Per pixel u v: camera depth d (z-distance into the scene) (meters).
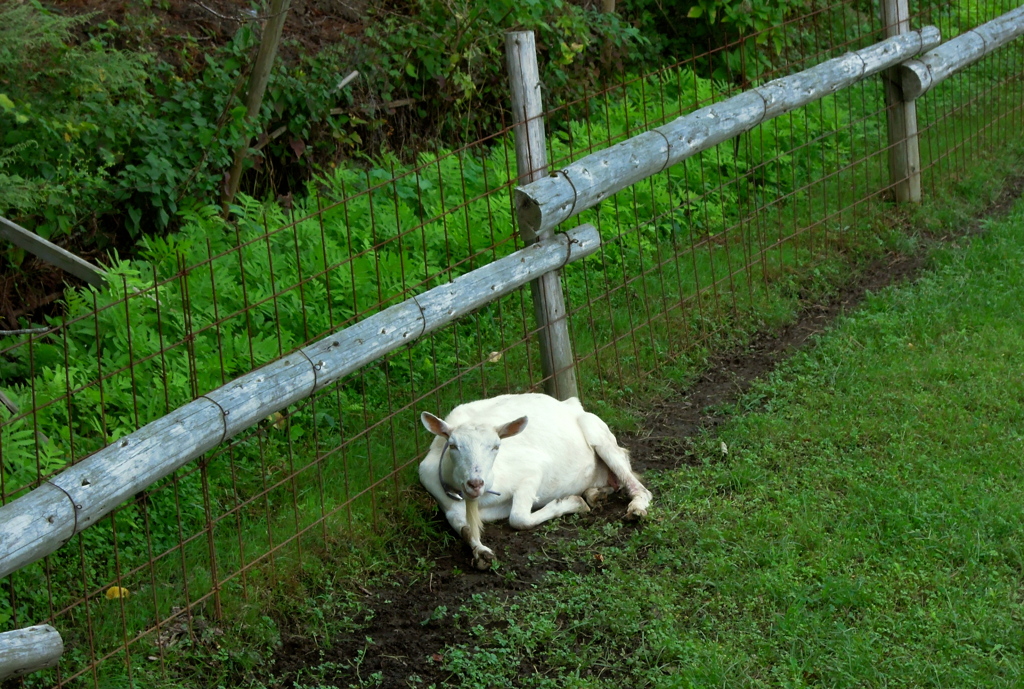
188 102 8.77
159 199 8.19
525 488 5.27
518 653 4.34
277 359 4.71
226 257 7.25
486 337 7.02
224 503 5.41
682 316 7.24
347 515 5.21
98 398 5.77
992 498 5.00
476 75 10.84
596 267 7.84
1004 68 11.49
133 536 5.06
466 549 5.13
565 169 5.80
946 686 3.95
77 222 8.07
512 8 9.77
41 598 4.58
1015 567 4.62
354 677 4.30
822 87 7.58
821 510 5.10
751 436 5.89
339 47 9.99
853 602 4.43
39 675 4.21
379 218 7.84
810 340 7.07
